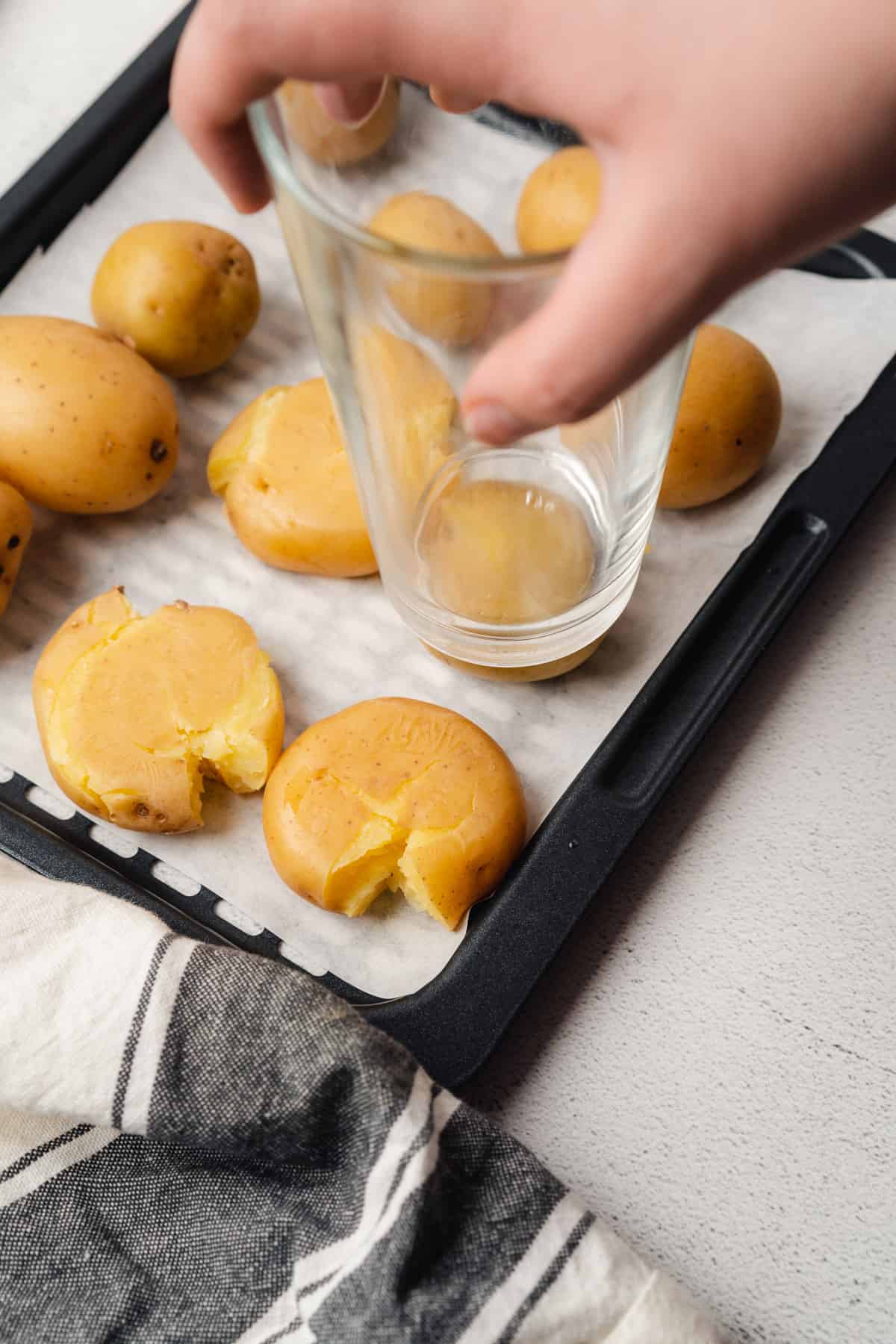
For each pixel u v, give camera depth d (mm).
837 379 437
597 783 388
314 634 423
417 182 345
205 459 450
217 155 291
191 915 388
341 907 382
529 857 381
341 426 370
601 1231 331
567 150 338
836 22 223
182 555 437
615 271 240
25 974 346
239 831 399
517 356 251
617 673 407
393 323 317
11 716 416
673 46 228
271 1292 337
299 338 465
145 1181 350
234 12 247
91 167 477
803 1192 365
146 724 394
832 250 454
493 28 234
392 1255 325
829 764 403
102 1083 341
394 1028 366
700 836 398
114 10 530
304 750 387
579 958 387
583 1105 374
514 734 404
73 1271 343
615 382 252
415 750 384
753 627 407
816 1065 375
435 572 386
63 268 472
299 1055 338
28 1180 349
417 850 373
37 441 409
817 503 418
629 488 369
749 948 386
